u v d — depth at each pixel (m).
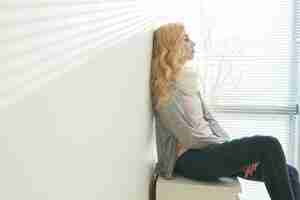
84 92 0.97
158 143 2.27
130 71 1.55
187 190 2.13
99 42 1.09
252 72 3.01
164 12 2.70
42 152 0.74
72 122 0.90
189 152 2.22
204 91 3.02
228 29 2.99
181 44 2.22
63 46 0.82
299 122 2.98
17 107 0.64
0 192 0.60
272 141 2.03
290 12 2.95
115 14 1.26
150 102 2.18
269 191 2.05
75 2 0.88
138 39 1.71
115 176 1.34
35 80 0.70
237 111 3.05
